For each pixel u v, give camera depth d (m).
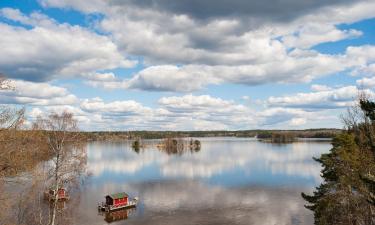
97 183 87.38
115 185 84.56
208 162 134.25
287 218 54.91
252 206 62.66
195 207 62.84
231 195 71.94
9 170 20.34
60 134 31.80
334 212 29.98
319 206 29.47
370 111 17.59
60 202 62.38
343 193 27.19
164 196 72.06
